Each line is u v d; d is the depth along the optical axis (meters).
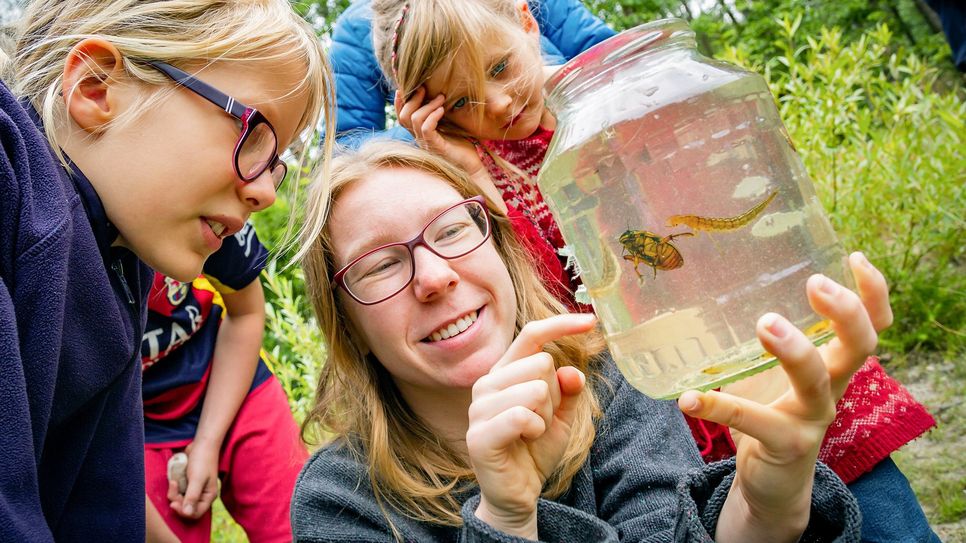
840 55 1.90
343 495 0.68
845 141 1.88
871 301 0.46
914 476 1.18
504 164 1.03
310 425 0.97
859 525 0.53
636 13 6.28
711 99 0.45
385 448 0.71
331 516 0.68
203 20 0.59
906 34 6.19
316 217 0.73
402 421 0.75
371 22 1.23
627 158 0.46
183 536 0.95
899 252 1.77
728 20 6.63
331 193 0.74
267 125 0.59
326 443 0.77
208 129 0.57
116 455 0.66
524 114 1.02
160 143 0.56
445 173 0.77
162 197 0.56
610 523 0.67
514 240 0.84
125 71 0.56
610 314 0.48
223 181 0.57
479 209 0.74
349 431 0.76
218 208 0.58
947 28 1.83
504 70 1.00
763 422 0.47
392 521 0.67
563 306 0.86
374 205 0.71
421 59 0.98
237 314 1.02
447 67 0.98
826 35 1.90
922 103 1.84
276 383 1.09
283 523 1.02
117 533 0.66
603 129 0.46
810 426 0.47
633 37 0.50
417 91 1.02
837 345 0.45
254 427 1.03
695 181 0.45
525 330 0.56
